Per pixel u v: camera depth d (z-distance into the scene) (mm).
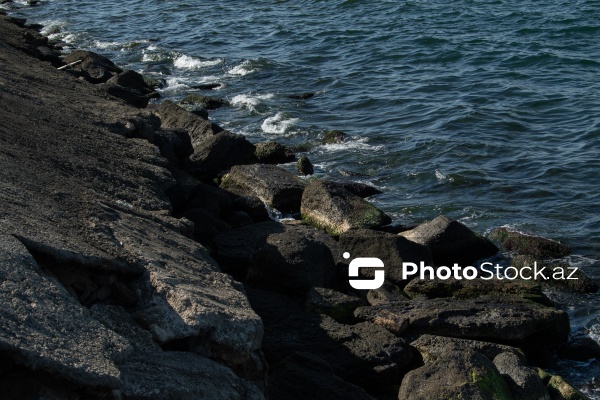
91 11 48406
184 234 13789
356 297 14109
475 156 22906
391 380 12078
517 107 27266
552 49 34375
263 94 29859
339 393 11141
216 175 21219
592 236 17797
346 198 18375
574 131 24766
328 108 28047
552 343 13578
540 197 20141
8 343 7973
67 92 22281
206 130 23359
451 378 11023
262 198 19594
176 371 9344
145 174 16812
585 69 31703
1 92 18750
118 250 11016
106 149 17406
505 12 41312
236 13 45031
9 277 9148
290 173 20484
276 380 11289
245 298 11195
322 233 17141
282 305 13734
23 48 30156
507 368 11734
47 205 12047
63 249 10062
